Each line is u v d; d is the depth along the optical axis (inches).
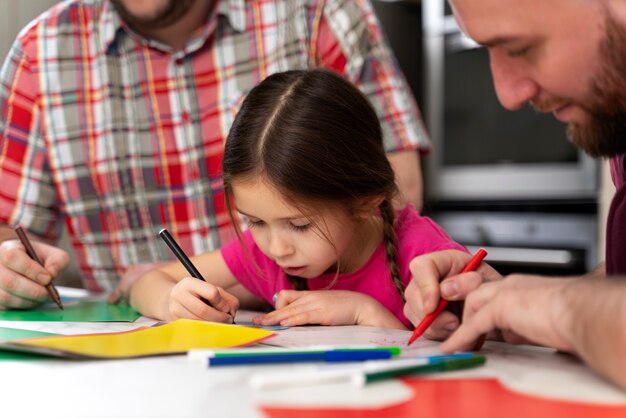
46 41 62.5
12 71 62.3
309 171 39.0
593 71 24.1
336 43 59.7
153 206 62.2
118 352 24.8
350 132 41.8
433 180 107.9
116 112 62.1
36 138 62.3
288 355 23.7
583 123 26.1
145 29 59.3
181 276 49.3
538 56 24.7
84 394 19.5
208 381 20.8
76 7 63.2
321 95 41.9
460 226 104.0
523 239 97.2
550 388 20.1
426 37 106.7
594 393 19.6
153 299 42.2
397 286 43.3
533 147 97.4
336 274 44.3
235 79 61.1
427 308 29.1
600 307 20.4
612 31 23.3
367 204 42.1
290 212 38.8
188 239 62.2
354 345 27.0
